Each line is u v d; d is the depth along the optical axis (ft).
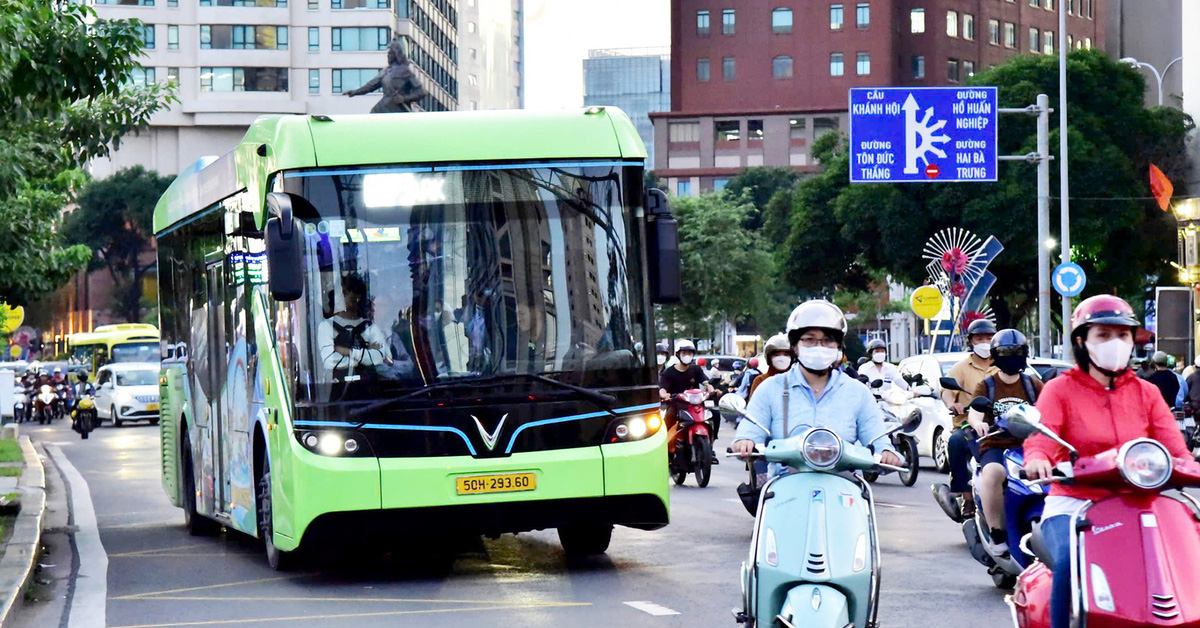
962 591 34.53
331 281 35.76
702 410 66.44
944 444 73.00
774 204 260.83
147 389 151.23
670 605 32.81
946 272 115.34
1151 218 181.27
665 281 37.11
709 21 395.96
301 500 35.24
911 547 43.01
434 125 36.81
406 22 414.00
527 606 32.99
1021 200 172.35
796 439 21.93
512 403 35.86
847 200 187.32
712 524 50.08
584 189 37.06
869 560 21.59
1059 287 98.02
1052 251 174.09
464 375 35.76
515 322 36.19
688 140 394.93
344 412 35.32
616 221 37.19
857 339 236.43
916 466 64.13
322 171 36.04
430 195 36.32
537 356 36.17
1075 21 404.77
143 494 69.46
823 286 207.21
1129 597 19.01
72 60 50.11
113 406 150.82
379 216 36.11
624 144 37.50
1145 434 21.34
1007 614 31.32
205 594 36.63
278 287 34.24
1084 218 172.04
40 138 60.23
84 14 50.72
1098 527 19.58
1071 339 21.43
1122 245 180.96
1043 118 105.81
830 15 387.55
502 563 40.55
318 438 35.32
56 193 82.48
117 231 374.22
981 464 34.04
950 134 102.83
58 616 33.73
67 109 60.80
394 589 36.29
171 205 52.08
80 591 37.76
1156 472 18.93
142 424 156.56
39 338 342.44
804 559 21.39
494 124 37.09
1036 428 20.45
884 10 383.04
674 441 66.59
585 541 41.88
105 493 70.13
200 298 47.06
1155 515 19.38
